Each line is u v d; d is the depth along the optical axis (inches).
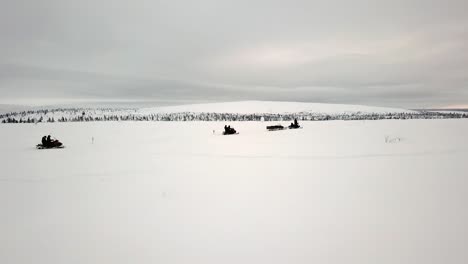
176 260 169.6
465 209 233.5
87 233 211.8
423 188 296.0
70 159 569.6
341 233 198.7
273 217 233.6
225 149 657.6
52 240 201.6
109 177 405.7
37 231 218.1
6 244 197.2
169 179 383.2
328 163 460.4
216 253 176.7
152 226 221.6
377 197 274.4
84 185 362.3
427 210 234.5
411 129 837.8
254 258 169.3
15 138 971.9
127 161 534.6
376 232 197.6
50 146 748.6
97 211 260.5
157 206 270.2
